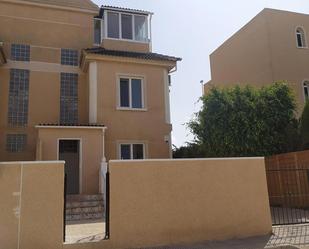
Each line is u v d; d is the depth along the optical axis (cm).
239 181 952
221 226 911
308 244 837
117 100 1720
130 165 864
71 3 1916
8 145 1666
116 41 1905
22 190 786
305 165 1363
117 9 1936
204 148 1659
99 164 1539
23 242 768
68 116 1783
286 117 1605
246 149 1536
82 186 1505
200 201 905
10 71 1738
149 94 1778
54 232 783
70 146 1650
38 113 1742
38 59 1800
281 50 2262
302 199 1375
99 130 1574
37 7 1861
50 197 795
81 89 1833
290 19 2352
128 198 847
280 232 964
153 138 1738
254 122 1540
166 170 891
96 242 807
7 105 1700
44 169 804
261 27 2314
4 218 769
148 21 2000
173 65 1830
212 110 1612
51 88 1789
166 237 859
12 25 1798
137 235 837
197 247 832
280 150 1589
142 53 1872
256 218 948
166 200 876
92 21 1950
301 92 2231
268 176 1559
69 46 1870
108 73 1730
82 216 1261
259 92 1639
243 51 2506
